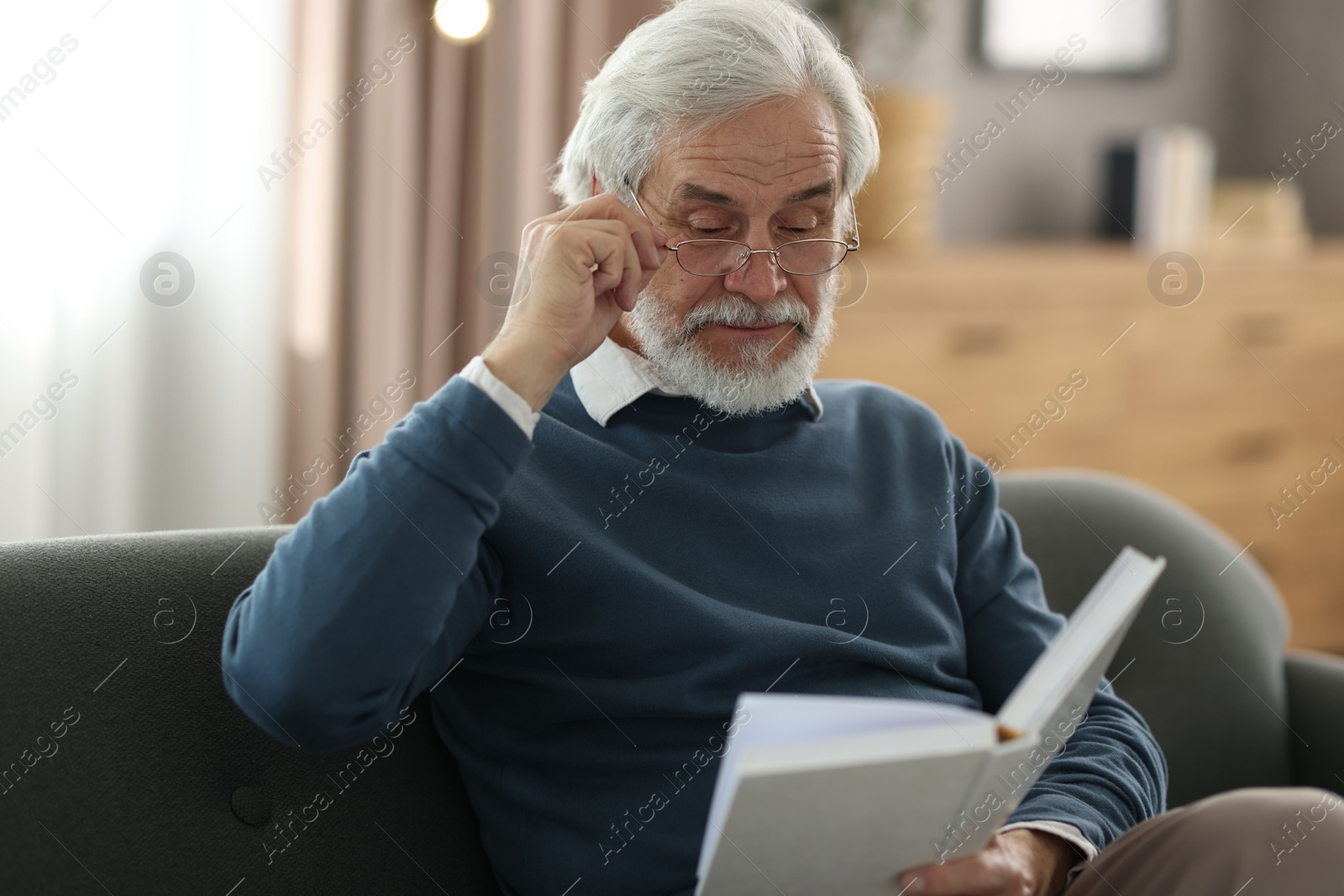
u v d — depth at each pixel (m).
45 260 2.09
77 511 2.18
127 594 1.03
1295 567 3.24
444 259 2.50
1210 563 1.48
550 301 1.02
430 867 1.11
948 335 2.69
